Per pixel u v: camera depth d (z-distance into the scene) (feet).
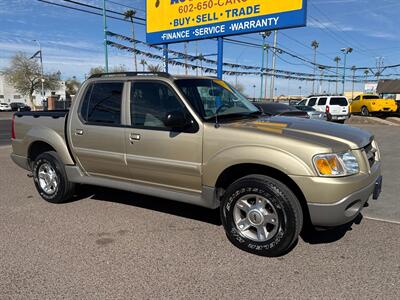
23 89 215.92
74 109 16.92
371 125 68.28
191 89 14.29
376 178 12.89
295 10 35.81
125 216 16.34
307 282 10.66
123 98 15.29
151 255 12.50
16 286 10.62
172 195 14.40
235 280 10.84
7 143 46.68
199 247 13.09
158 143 14.11
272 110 35.45
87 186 21.47
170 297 10.01
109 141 15.60
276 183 11.79
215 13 40.86
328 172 11.15
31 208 17.62
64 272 11.39
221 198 13.76
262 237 12.28
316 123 14.19
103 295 10.12
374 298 9.80
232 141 12.42
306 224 14.93
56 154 17.90
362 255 12.29
